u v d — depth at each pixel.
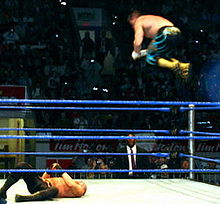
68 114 12.62
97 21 17.11
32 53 15.27
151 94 14.52
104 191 4.88
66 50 15.91
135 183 5.65
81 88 14.55
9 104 9.76
